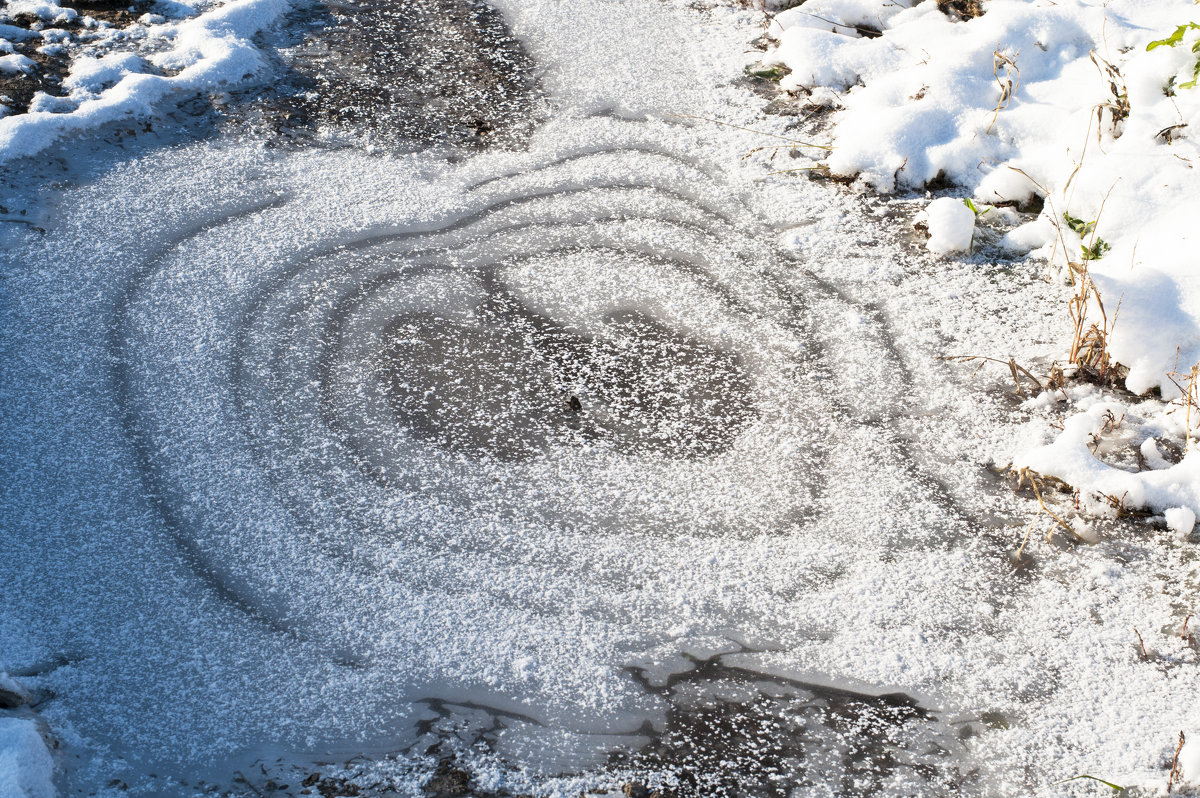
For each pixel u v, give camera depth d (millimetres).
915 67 4152
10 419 2760
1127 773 2031
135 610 2311
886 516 2615
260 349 3059
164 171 3748
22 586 2344
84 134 3840
